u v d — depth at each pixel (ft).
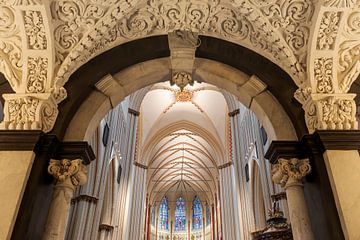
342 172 10.23
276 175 11.56
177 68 13.93
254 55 13.70
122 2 12.15
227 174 59.06
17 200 9.53
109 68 13.41
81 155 11.41
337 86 11.64
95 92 13.17
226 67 13.85
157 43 13.85
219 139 65.21
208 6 12.82
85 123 12.30
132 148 49.73
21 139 10.47
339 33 11.51
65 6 11.76
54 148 11.14
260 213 39.60
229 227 52.26
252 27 12.92
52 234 10.18
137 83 14.26
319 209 10.51
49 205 10.71
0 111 19.07
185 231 110.01
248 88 13.52
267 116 12.82
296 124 12.24
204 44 13.92
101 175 33.47
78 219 28.91
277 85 13.15
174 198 115.24
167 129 68.39
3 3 10.80
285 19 12.12
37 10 10.94
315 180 10.95
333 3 10.87
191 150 86.28
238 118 49.67
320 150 10.96
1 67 11.69
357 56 11.93
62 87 11.71
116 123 41.86
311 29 11.78
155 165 88.94
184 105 66.08
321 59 11.83
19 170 10.03
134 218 54.24
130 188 47.73
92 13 12.05
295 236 10.55
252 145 40.45
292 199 10.95
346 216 9.48
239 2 12.13
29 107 10.91
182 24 13.32
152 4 12.75
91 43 12.44
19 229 9.31
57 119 11.72
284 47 12.30
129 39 13.61
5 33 11.43
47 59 11.63
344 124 11.01
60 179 10.85
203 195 111.96
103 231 38.65
